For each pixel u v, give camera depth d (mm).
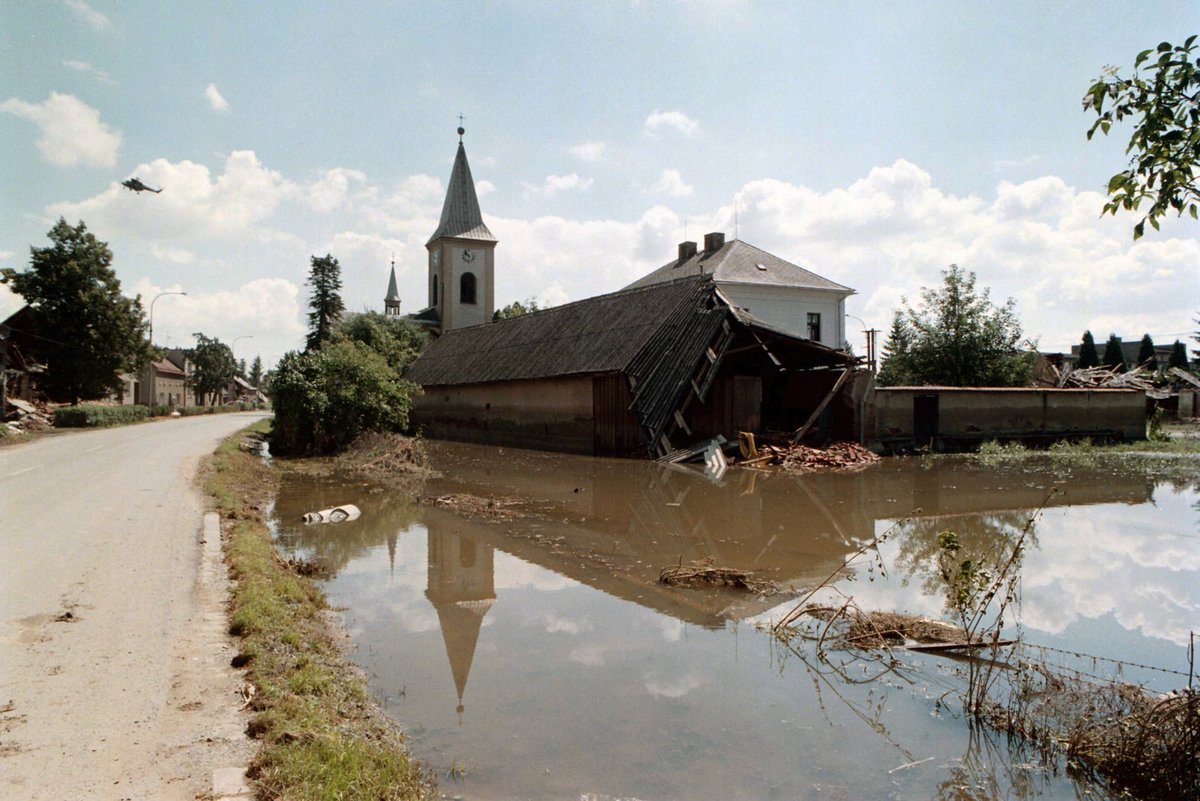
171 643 5984
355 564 9703
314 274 60531
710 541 11047
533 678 5840
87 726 4551
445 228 55312
